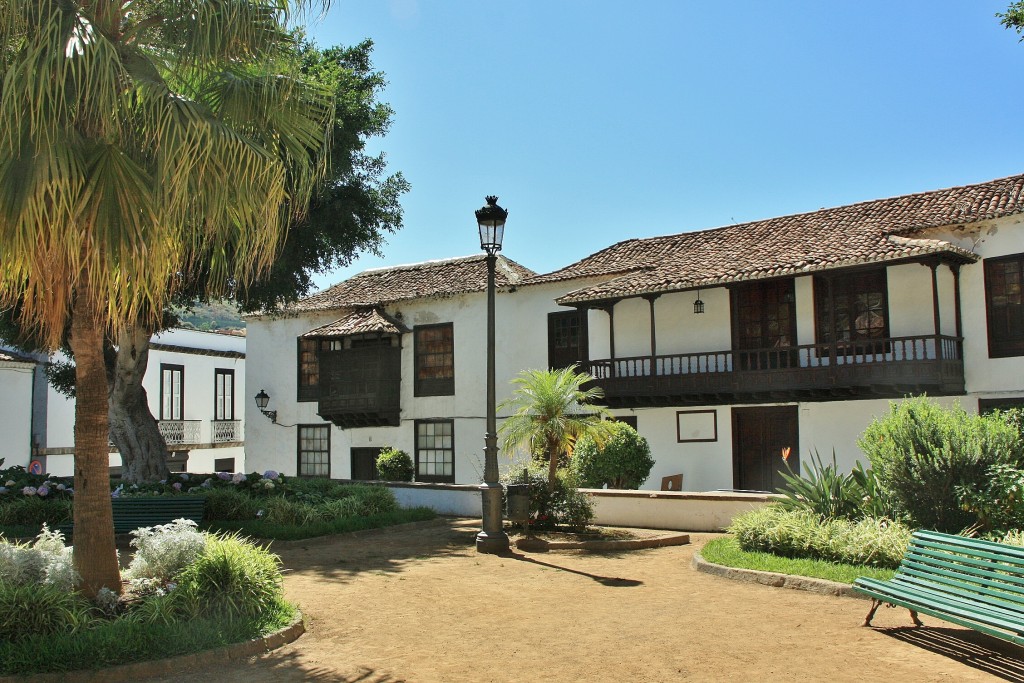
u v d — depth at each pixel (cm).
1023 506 934
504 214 1264
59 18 655
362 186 1986
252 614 749
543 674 619
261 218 759
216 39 734
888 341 1694
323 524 1402
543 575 1021
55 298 736
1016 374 1642
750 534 1095
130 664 625
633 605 846
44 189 636
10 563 743
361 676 620
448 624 779
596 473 1644
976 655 638
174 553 826
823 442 1862
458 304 2439
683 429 2028
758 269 1827
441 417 2441
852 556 973
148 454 1889
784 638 701
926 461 1000
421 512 1612
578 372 2170
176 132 668
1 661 620
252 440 2806
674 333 2055
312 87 794
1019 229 1655
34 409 2639
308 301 2772
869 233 1838
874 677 590
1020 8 1112
